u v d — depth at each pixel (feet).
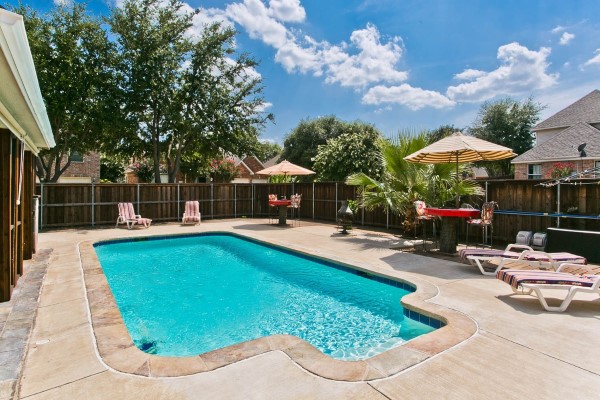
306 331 14.84
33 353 10.32
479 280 18.25
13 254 16.51
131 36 52.24
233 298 19.06
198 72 60.23
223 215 54.29
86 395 8.25
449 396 8.16
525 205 28.22
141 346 13.51
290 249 28.53
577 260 17.95
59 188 41.16
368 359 9.96
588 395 8.20
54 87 46.80
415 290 17.22
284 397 8.16
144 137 59.93
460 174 29.94
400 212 32.73
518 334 11.52
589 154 63.98
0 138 14.60
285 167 43.70
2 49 7.20
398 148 31.19
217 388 8.53
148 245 34.78
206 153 65.26
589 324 12.36
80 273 19.83
